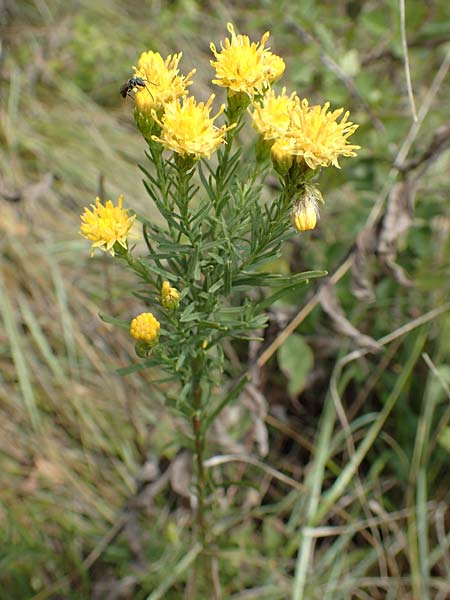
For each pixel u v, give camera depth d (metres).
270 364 0.31
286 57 0.41
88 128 0.40
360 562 0.28
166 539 0.26
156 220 0.35
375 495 0.29
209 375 0.18
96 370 0.32
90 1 0.47
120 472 0.29
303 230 0.14
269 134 0.14
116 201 0.36
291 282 0.15
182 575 0.26
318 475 0.27
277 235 0.15
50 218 0.35
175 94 0.14
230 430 0.27
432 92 0.28
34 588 0.26
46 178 0.32
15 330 0.31
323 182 0.30
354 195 0.35
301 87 0.34
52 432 0.30
